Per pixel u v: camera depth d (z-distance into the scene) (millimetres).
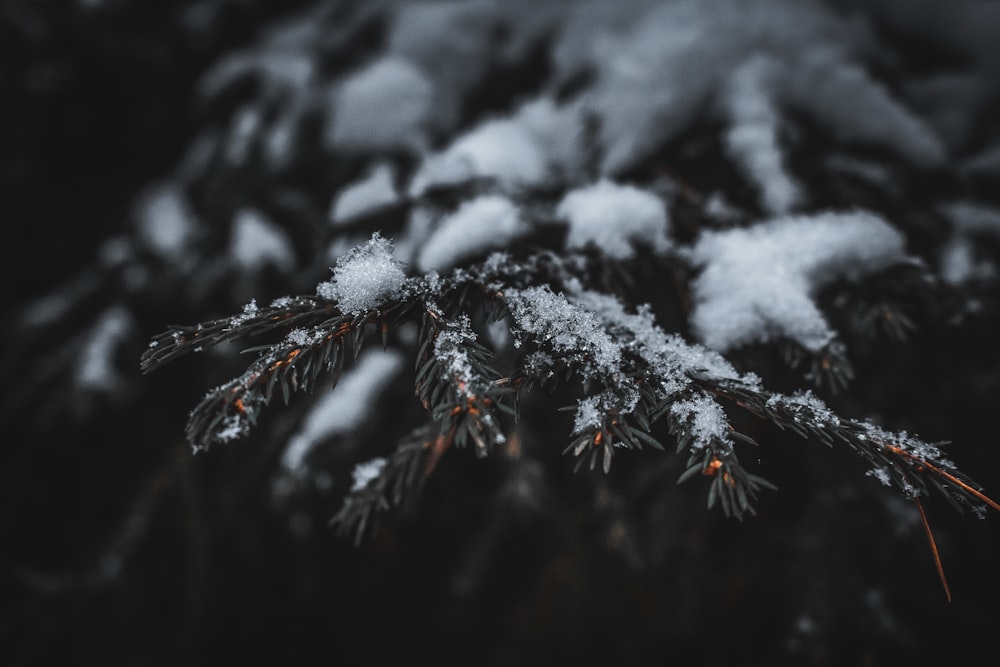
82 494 1219
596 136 759
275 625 1223
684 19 830
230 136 1015
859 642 703
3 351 1121
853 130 723
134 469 1176
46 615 1071
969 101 841
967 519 796
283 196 945
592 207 601
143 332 1030
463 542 1043
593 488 848
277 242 907
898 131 717
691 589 887
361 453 787
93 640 1087
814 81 723
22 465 1178
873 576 715
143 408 1063
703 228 632
